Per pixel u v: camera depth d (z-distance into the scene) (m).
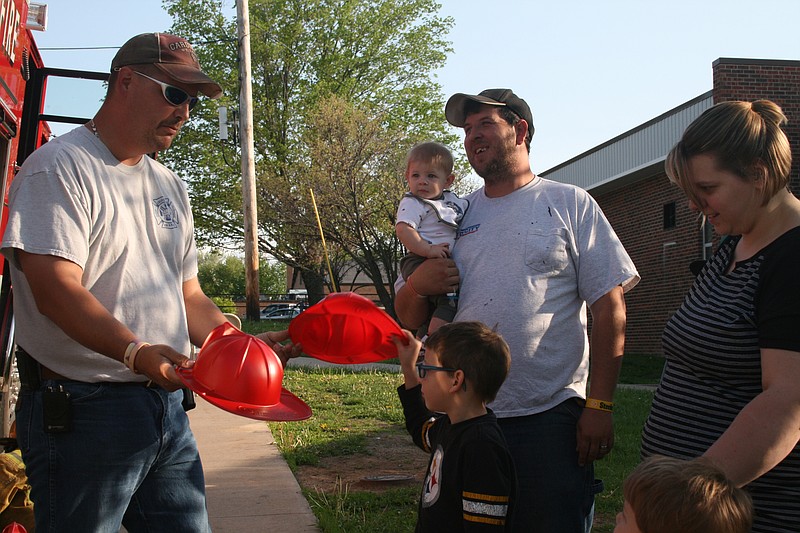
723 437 2.28
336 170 28.47
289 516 5.26
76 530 2.69
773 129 2.44
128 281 2.84
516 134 3.57
